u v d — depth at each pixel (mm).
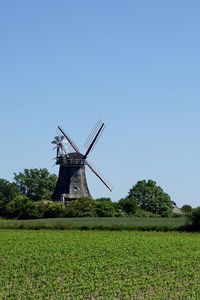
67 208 136625
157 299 39656
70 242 78812
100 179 143500
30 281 46531
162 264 57031
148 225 102000
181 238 85062
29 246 73125
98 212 135625
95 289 43062
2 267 53750
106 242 78812
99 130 141625
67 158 141000
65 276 48906
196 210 97375
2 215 153250
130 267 54031
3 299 39625
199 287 44281
